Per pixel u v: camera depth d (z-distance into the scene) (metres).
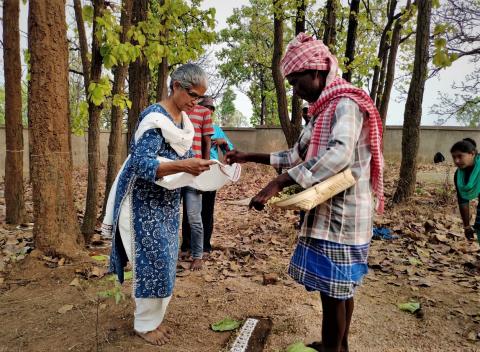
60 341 2.59
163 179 2.19
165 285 2.42
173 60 5.08
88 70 6.04
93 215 4.55
